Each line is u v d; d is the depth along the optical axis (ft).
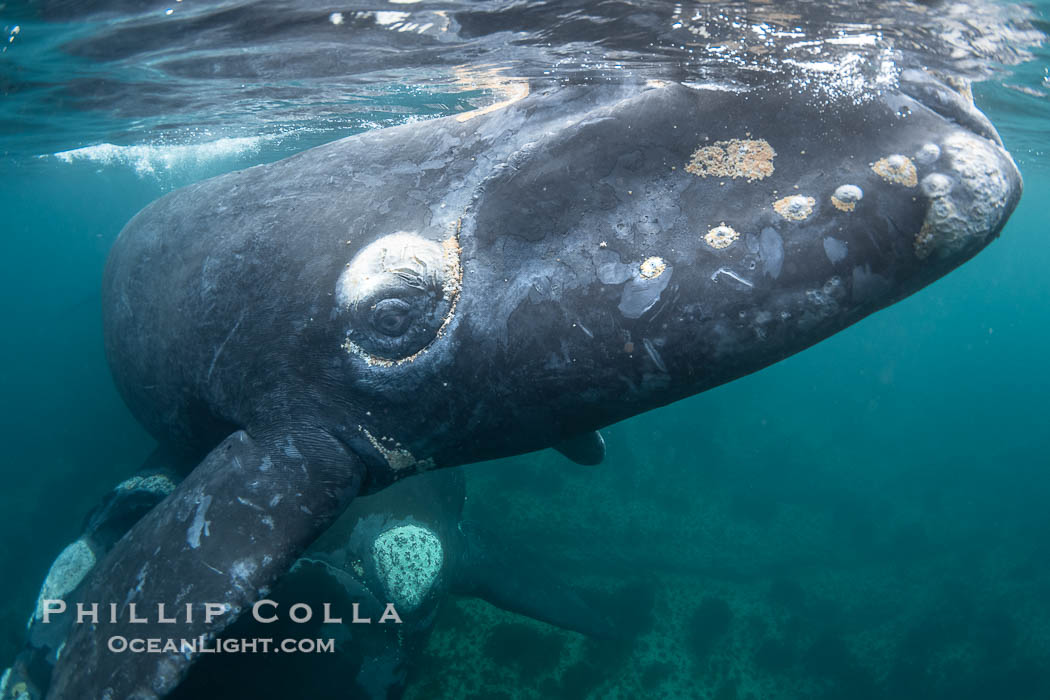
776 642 32.55
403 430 10.32
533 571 24.23
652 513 42.73
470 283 9.64
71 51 22.76
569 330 9.15
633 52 16.43
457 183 10.57
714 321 8.68
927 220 8.38
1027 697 33.12
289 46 21.65
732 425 67.92
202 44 21.57
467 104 28.43
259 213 12.10
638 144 9.61
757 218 8.78
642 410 9.58
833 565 42.42
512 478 43.01
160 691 8.28
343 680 16.26
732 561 39.47
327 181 11.85
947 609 40.04
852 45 12.99
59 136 47.24
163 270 13.15
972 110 9.66
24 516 50.90
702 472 52.37
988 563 46.78
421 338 9.78
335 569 17.08
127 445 56.59
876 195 8.52
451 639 26.91
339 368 10.29
